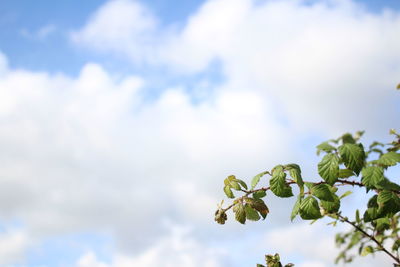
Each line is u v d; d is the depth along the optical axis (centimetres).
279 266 287
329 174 239
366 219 249
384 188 238
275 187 256
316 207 248
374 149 262
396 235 338
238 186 279
